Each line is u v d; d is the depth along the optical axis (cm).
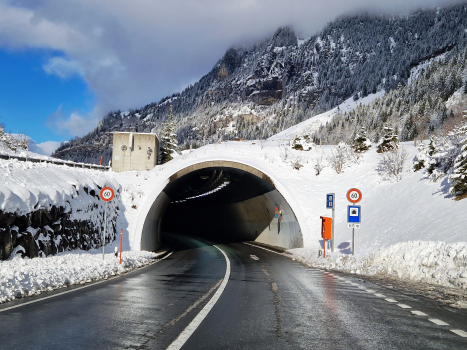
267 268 1720
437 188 2450
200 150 4334
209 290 1021
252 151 4288
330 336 550
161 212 3628
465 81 13962
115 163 3838
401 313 730
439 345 511
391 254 1546
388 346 503
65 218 1966
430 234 1777
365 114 17012
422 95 15262
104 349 465
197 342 505
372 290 1045
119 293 936
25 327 571
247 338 532
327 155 4178
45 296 870
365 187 3319
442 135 3509
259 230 4409
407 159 3459
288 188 3259
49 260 1493
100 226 2470
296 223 3091
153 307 760
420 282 1199
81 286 1055
